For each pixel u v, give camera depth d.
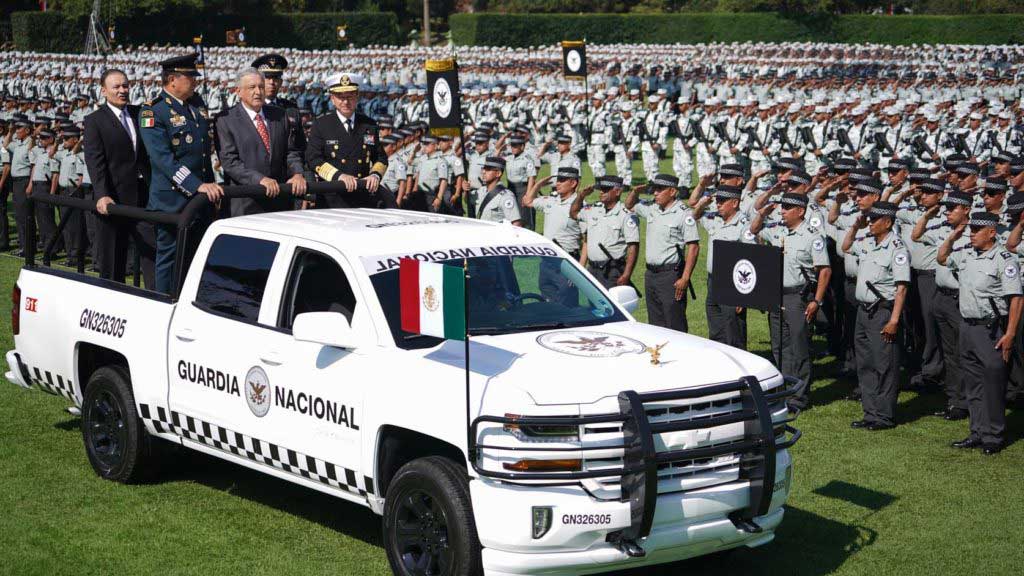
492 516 5.22
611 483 5.24
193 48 47.09
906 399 10.20
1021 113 22.27
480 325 6.26
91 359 7.81
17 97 24.19
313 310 6.34
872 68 42.34
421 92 29.53
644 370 5.58
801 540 6.74
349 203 9.16
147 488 7.47
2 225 17.05
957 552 6.54
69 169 15.80
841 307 11.35
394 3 78.06
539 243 6.92
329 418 6.04
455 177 16.50
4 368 10.52
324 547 6.51
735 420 5.49
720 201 10.42
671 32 66.25
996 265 8.31
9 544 6.48
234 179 8.41
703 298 14.02
